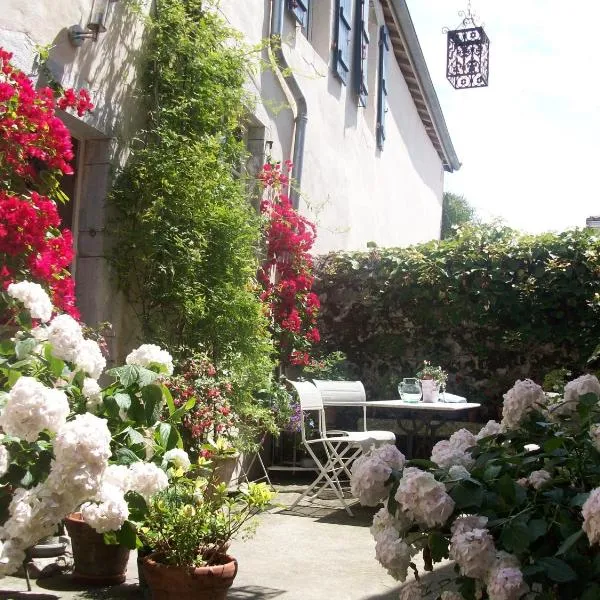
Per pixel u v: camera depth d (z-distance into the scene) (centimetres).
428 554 241
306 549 516
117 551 404
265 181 789
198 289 575
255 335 637
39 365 309
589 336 818
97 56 513
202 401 549
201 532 359
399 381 886
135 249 539
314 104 954
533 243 836
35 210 380
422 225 1623
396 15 1238
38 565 416
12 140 383
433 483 225
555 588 216
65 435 247
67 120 496
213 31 616
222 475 571
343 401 711
